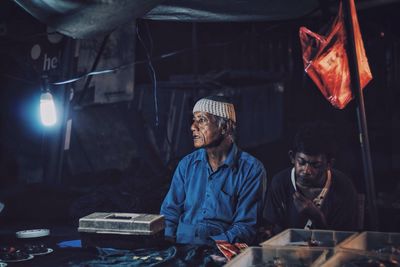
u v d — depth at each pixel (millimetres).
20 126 9000
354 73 4625
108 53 8695
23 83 8922
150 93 9820
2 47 8469
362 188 9711
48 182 8273
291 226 4145
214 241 3893
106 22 4316
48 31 8305
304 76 10398
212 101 4301
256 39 10773
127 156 9508
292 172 4164
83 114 9188
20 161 8969
